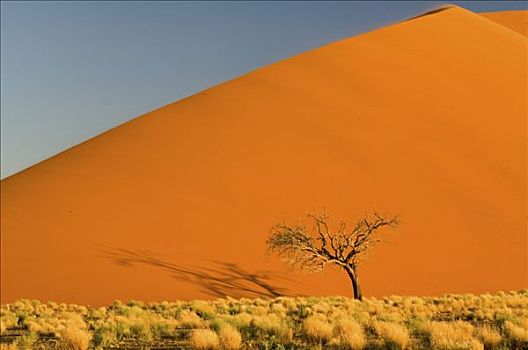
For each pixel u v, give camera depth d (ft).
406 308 73.92
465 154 154.20
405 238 122.42
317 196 132.16
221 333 43.78
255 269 111.04
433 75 195.93
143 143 153.58
